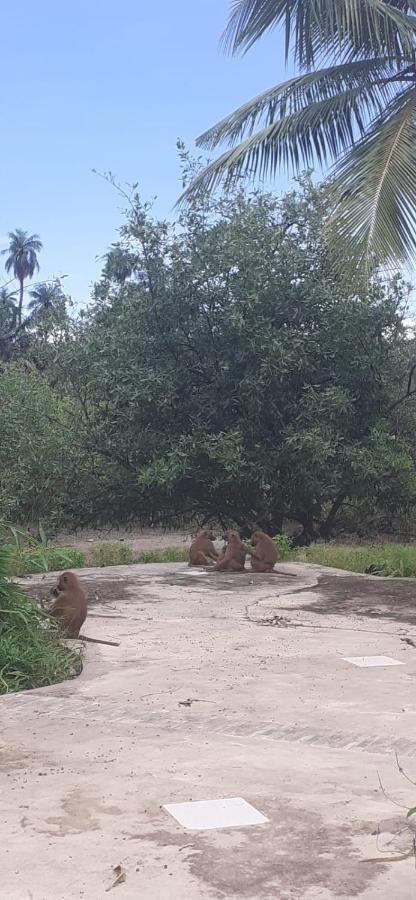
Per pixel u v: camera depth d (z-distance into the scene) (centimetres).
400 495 1891
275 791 412
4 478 1911
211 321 1795
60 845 351
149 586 1141
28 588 1091
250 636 811
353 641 789
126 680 641
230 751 476
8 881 320
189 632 830
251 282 1753
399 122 1145
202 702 580
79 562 1408
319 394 1747
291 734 509
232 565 1290
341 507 2098
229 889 313
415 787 418
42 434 1927
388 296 1873
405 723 530
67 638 770
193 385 1845
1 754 471
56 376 1995
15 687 627
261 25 1291
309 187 1858
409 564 1309
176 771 441
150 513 1969
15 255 7769
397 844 351
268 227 1856
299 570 1323
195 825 371
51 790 413
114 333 1822
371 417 1906
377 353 1848
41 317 2011
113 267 1888
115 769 444
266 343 1717
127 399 1769
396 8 1241
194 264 1775
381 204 1080
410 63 1260
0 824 372
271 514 1955
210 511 1988
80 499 1898
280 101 1302
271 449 1781
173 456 1702
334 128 1277
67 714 553
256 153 1309
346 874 325
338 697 594
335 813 384
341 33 1205
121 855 341
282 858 339
